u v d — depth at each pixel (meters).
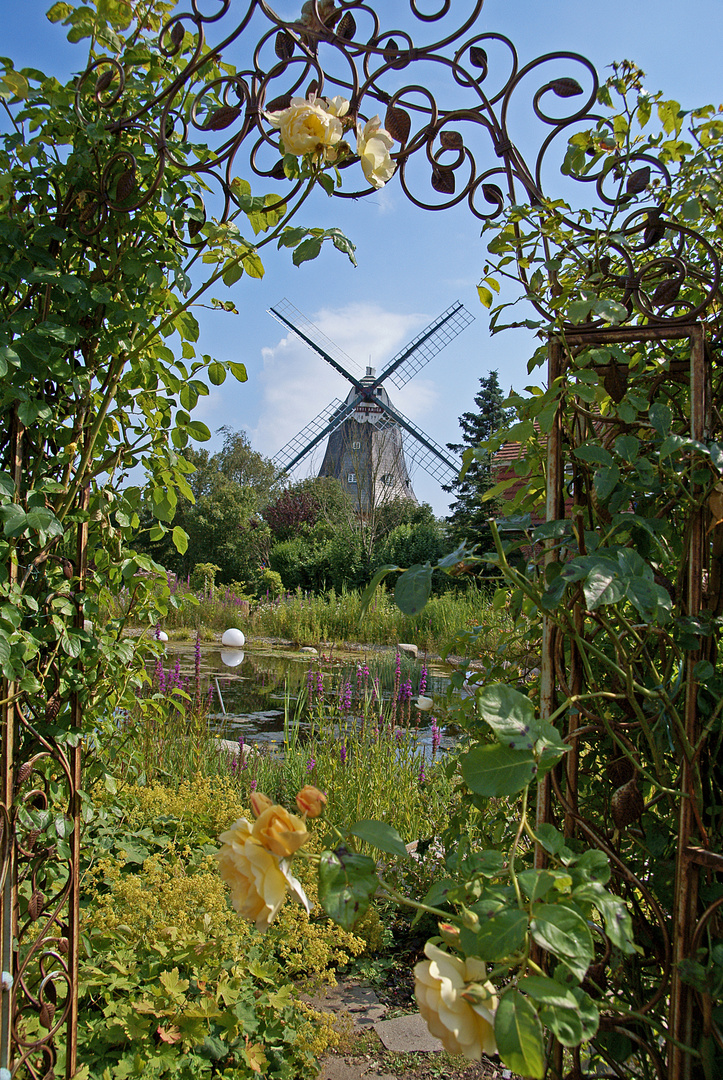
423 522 20.38
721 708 1.08
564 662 1.40
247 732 5.96
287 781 3.87
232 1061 1.78
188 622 13.55
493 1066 1.96
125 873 2.53
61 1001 1.69
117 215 1.39
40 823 1.37
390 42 1.29
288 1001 1.90
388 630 12.36
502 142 1.31
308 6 1.25
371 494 18.20
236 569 23.14
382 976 2.41
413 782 3.56
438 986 0.70
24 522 1.25
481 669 1.91
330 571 18.64
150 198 1.33
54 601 1.42
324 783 3.51
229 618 13.89
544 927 0.71
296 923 2.17
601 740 1.36
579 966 0.69
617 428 1.28
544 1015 0.68
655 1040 1.18
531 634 1.66
